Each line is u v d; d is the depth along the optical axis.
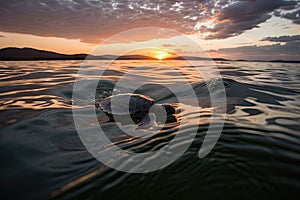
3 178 1.65
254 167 1.65
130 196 1.46
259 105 3.61
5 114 3.16
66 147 2.23
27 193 1.48
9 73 7.44
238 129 2.39
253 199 1.35
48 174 1.72
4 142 2.24
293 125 2.51
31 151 2.09
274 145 1.96
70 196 1.46
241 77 7.13
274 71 9.30
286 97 4.21
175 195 1.45
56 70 8.83
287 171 1.56
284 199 1.32
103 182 1.61
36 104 3.81
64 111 3.51
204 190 1.47
